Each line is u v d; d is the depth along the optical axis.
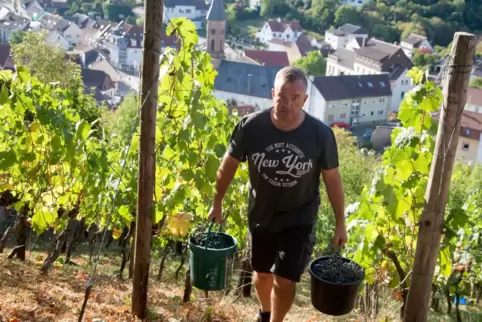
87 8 135.88
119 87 85.88
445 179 4.44
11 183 8.18
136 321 4.92
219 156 7.53
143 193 4.74
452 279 11.17
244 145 4.01
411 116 5.92
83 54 91.44
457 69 4.24
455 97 4.29
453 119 4.32
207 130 7.39
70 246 9.42
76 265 9.55
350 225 6.82
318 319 6.90
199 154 6.54
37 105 7.09
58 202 7.89
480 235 10.48
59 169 7.79
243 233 8.52
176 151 6.27
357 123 77.56
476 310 14.22
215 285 4.43
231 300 6.24
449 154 4.38
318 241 18.66
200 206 7.81
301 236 4.01
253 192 4.06
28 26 109.00
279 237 4.07
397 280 6.74
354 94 76.19
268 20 123.88
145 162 4.68
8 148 7.68
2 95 6.89
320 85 75.06
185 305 6.14
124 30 101.12
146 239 4.85
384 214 6.34
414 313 4.70
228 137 8.06
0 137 7.86
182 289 8.24
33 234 13.43
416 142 5.88
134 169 8.10
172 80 5.59
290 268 3.95
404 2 127.12
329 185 4.04
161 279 10.32
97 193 8.20
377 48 89.75
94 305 5.35
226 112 7.71
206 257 4.35
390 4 130.00
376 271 6.96
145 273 4.93
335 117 76.06
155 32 4.41
